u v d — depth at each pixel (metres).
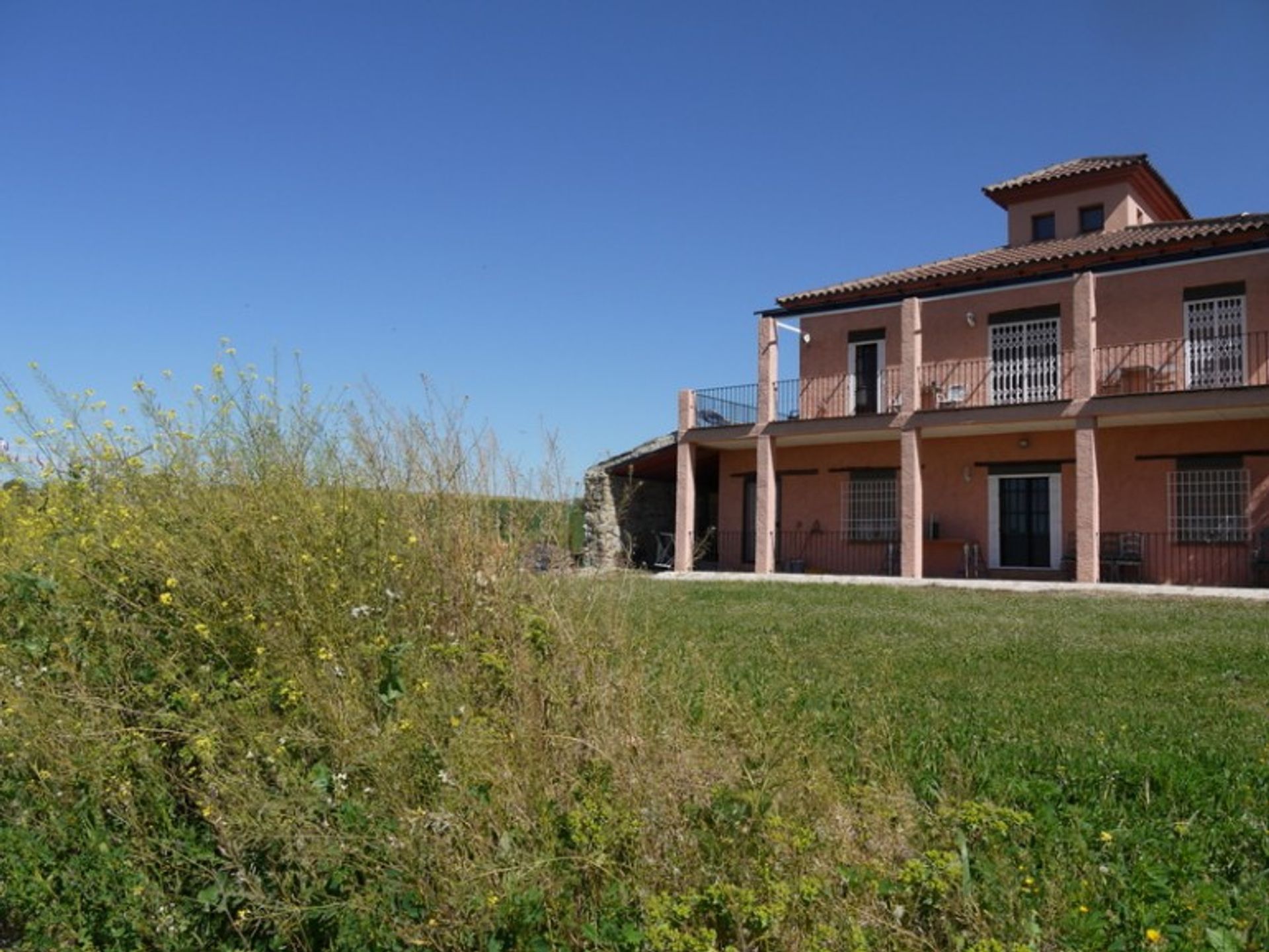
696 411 20.12
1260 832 3.73
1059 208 20.94
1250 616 10.91
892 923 2.74
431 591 4.63
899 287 18.39
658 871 2.90
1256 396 14.19
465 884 2.86
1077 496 15.68
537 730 3.64
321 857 3.06
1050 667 7.40
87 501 4.98
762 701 5.08
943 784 4.10
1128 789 4.33
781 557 20.69
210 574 4.46
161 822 3.55
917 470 17.28
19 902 3.45
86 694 3.84
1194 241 15.52
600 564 6.78
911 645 8.47
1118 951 2.84
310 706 3.70
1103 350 17.17
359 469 4.88
